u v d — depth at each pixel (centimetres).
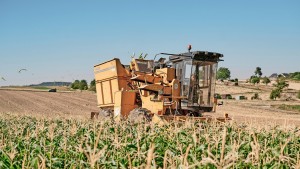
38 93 6850
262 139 850
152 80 1609
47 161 542
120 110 1630
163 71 1612
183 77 1552
